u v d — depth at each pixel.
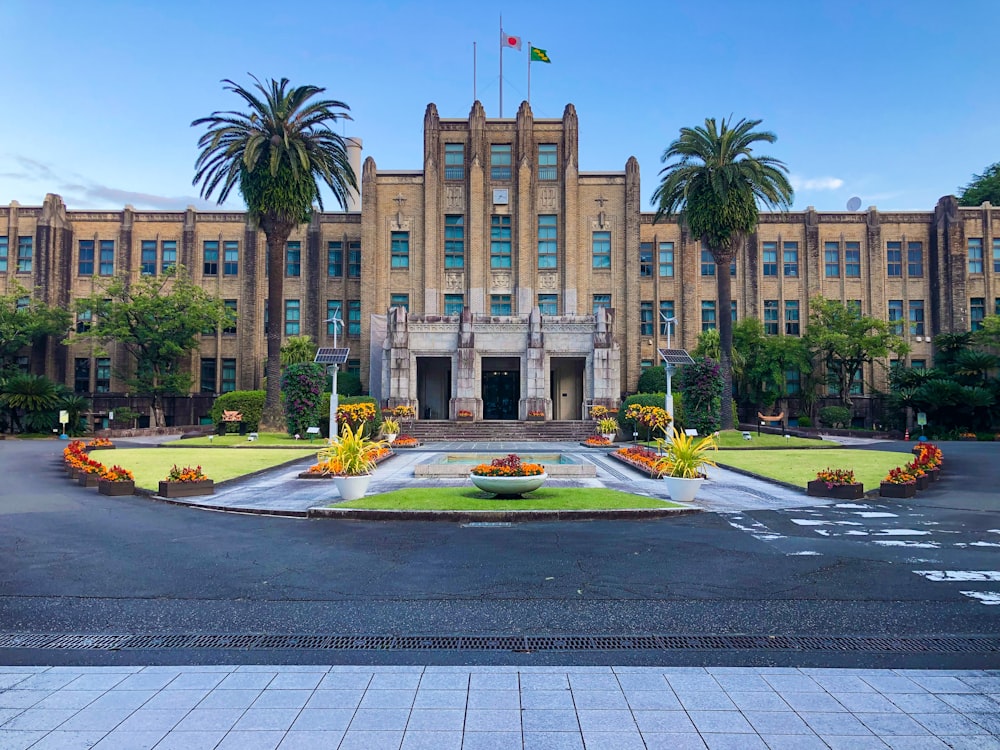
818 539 10.62
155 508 13.79
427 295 45.84
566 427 36.12
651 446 29.42
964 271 47.50
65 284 48.12
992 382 39.16
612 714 4.44
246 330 48.47
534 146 47.31
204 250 49.19
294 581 8.12
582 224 47.16
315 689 4.86
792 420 47.06
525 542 10.34
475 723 4.30
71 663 5.50
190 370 48.19
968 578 8.26
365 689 4.86
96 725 4.27
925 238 49.06
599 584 7.96
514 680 5.04
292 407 30.55
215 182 33.06
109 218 48.88
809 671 5.25
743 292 49.06
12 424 40.28
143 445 28.59
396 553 9.60
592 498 13.98
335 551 9.74
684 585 7.92
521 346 39.31
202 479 15.52
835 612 6.90
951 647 5.91
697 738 4.11
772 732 4.20
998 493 15.92
